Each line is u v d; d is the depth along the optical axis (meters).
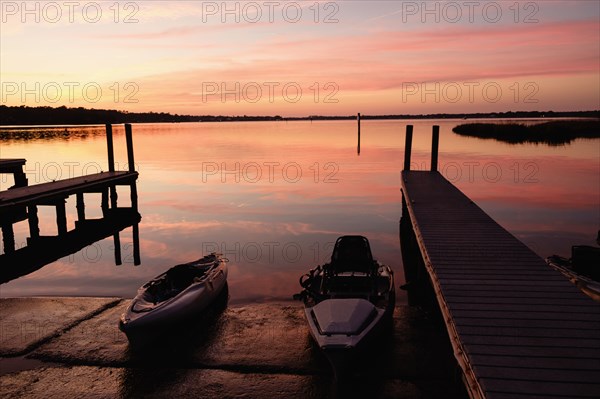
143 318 9.08
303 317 10.59
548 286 8.47
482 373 5.54
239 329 10.05
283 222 22.36
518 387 5.25
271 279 13.98
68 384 8.13
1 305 11.59
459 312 7.32
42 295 13.18
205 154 58.16
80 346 9.42
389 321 9.54
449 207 15.95
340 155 55.53
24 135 97.81
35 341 9.65
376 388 7.75
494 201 25.83
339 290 10.10
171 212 25.25
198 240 19.33
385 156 53.72
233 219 23.22
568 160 43.75
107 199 25.81
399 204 26.61
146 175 39.97
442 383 7.86
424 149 60.88
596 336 6.45
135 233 20.75
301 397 7.60
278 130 157.25
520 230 19.17
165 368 8.55
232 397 7.65
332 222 22.19
